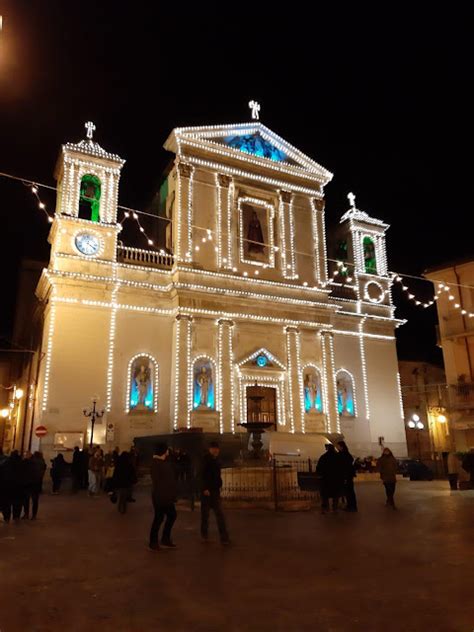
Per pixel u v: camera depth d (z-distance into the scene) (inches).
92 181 1197.1
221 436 1028.5
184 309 1147.3
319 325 1304.1
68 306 1080.2
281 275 1300.4
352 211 1518.2
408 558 314.0
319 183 1421.0
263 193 1337.4
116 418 1064.2
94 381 1060.5
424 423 1694.1
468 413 1238.3
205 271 1193.4
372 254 1524.4
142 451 1023.0
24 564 310.3
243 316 1211.9
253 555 328.5
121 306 1125.7
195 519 506.0
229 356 1176.2
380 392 1393.9
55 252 1093.8
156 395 1114.7
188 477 718.5
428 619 205.5
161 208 1374.3
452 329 1301.7
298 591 246.7
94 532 430.3
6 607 227.0
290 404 1218.6
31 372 1274.6
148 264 1190.3
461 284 1314.0
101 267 1123.9
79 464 856.3
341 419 1318.9
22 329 1582.2
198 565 302.7
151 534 350.9
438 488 887.7
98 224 1138.7
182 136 1246.9
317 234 1378.0
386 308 1465.3
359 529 427.5
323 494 542.6
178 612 217.9
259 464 677.9
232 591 247.9
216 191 1270.9
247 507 584.4
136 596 241.8
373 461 1176.8
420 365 1764.3
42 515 549.3
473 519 479.8
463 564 296.5
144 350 1125.7
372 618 207.8
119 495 562.3
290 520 488.4
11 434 1473.9
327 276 1434.5
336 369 1344.7
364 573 278.7
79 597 241.4
